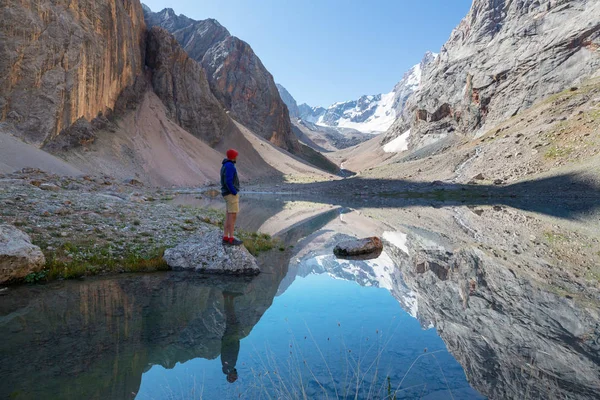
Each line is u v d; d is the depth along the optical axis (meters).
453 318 6.07
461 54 141.00
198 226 15.45
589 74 76.75
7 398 3.42
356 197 56.47
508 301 7.09
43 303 6.66
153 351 4.69
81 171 50.47
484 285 8.38
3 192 14.88
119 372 4.05
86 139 57.59
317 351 4.69
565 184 36.31
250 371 4.13
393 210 33.47
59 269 8.70
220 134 113.19
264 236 16.41
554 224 19.58
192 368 4.18
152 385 3.75
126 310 6.40
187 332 5.41
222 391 3.61
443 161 75.56
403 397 3.46
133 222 13.91
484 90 100.75
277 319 6.09
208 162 87.25
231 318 6.12
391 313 6.41
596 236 15.35
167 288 8.06
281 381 3.88
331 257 12.55
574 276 9.08
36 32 51.41
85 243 10.56
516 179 46.75
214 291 7.97
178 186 66.75
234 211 10.37
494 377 3.96
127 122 73.19
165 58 96.12
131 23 83.25
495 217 24.78
